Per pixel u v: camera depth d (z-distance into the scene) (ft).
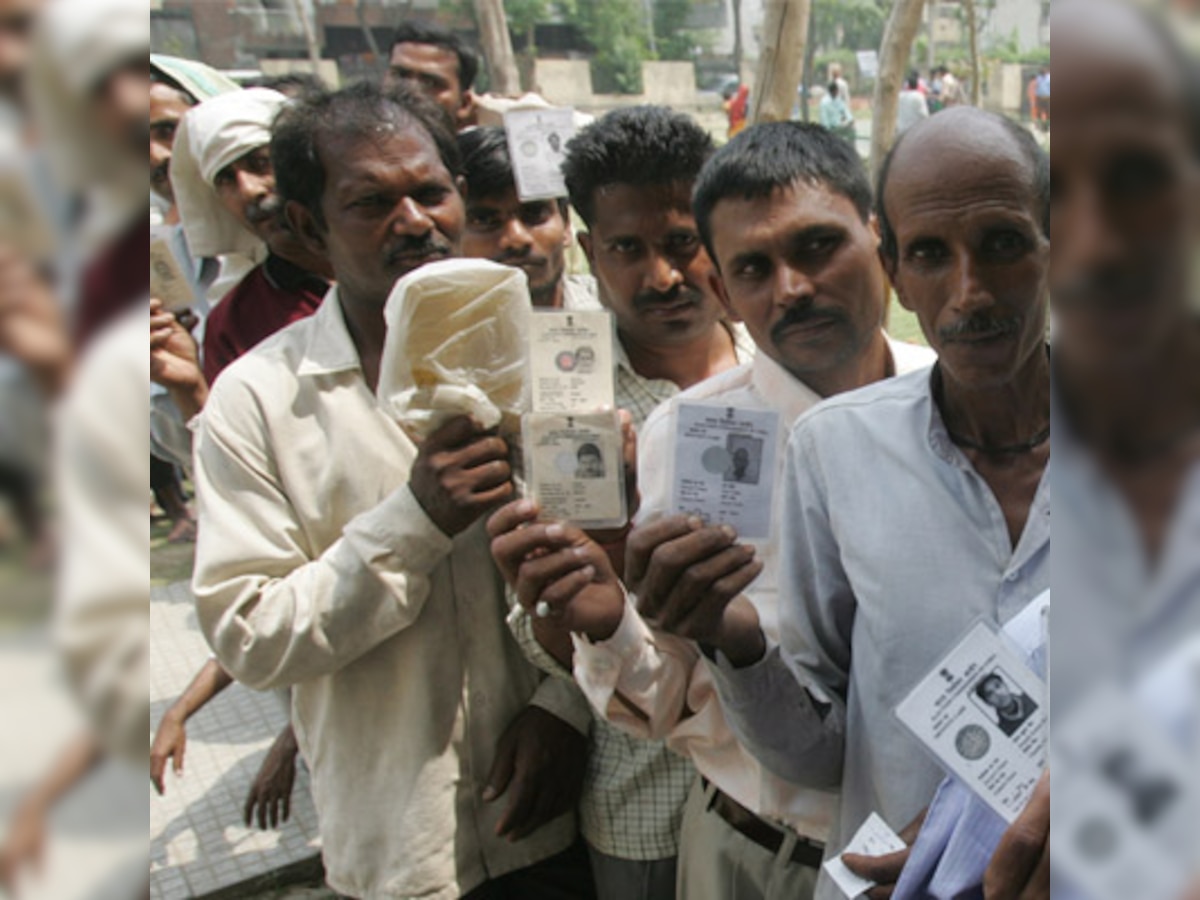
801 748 4.12
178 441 10.85
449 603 5.20
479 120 11.47
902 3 14.07
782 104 12.93
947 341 3.35
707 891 4.95
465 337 4.28
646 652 4.62
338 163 4.89
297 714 5.44
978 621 3.28
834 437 3.95
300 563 5.01
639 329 5.80
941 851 3.39
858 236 4.52
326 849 5.40
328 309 5.27
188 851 8.98
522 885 5.77
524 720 5.41
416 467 4.57
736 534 3.94
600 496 4.27
